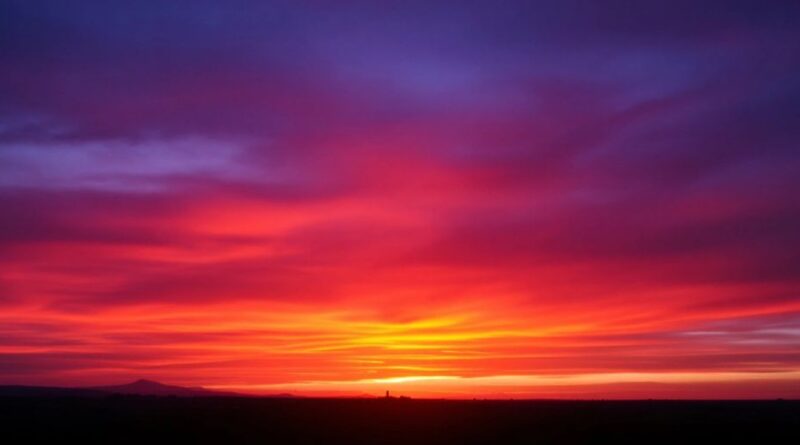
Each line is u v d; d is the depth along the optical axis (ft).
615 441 179.93
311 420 245.24
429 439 187.83
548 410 340.59
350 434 198.29
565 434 196.54
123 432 190.80
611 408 374.63
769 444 173.27
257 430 201.16
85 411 272.51
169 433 189.47
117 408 300.40
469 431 209.46
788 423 239.91
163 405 338.34
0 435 181.98
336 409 322.96
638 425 220.84
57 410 277.03
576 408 372.17
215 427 204.44
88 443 168.25
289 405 363.97
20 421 220.23
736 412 331.98
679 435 191.72
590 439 185.16
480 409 349.82
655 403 504.84
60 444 166.61
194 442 173.27
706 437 186.80
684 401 600.80
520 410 338.95
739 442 175.83
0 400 360.69
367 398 555.28
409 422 243.81
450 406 393.50
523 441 183.93
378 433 203.10
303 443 176.96
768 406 440.45
